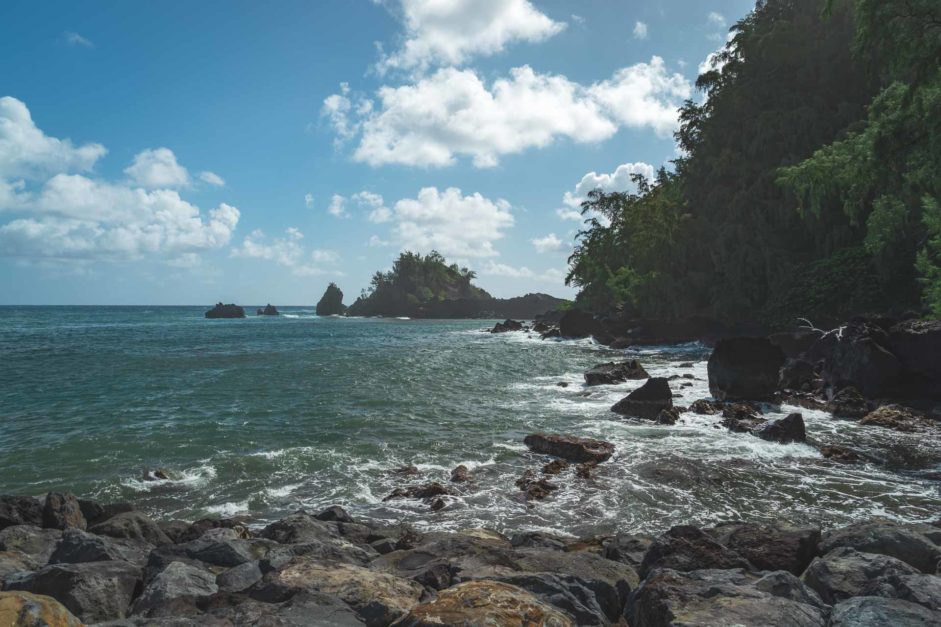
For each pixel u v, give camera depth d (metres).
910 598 5.09
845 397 21.20
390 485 13.01
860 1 24.48
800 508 11.19
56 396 24.91
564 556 7.30
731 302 52.19
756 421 18.16
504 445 16.33
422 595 5.88
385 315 182.50
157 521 10.98
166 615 5.38
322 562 6.49
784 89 57.72
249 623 4.70
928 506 11.23
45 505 10.00
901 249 38.78
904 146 27.23
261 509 11.59
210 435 17.52
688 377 29.66
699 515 10.90
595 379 27.58
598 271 80.19
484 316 182.75
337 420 19.69
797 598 5.32
